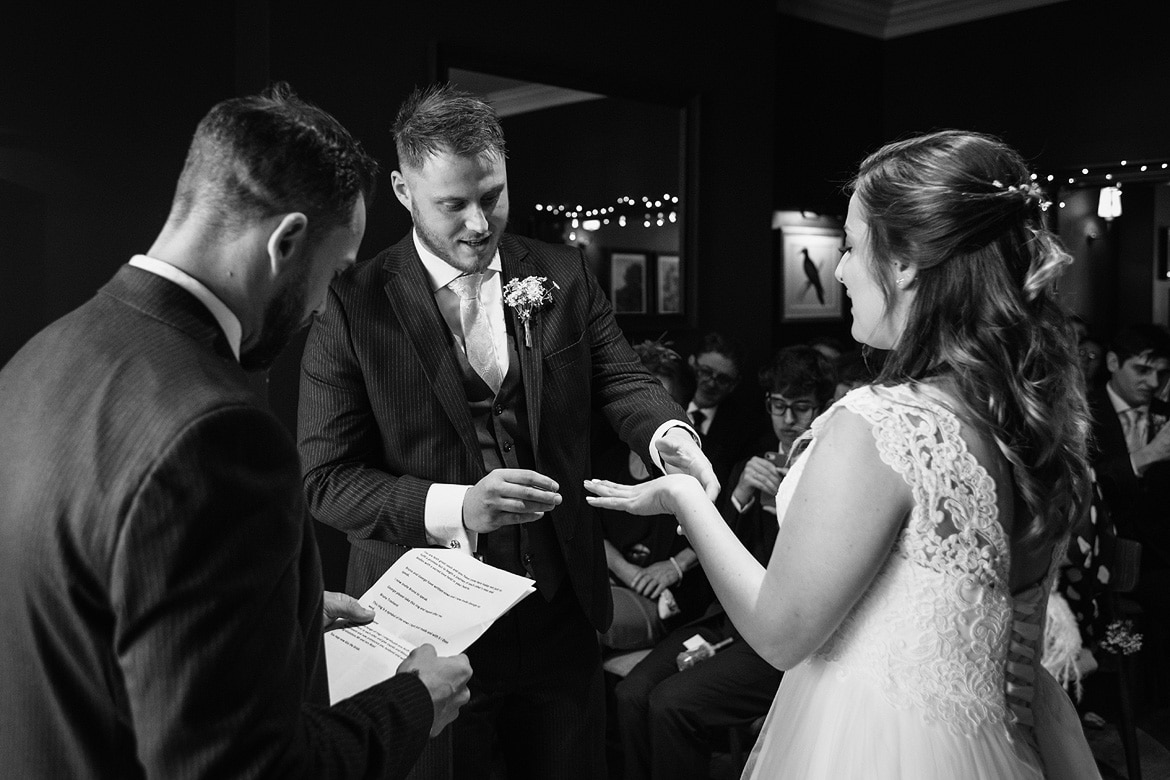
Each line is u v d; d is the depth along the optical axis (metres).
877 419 1.36
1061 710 1.60
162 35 3.56
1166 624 4.16
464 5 4.19
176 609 0.93
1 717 1.02
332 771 1.06
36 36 3.30
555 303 2.14
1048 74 6.37
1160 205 8.62
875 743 1.39
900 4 6.83
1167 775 3.65
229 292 1.10
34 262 3.34
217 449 0.97
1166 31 5.91
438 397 2.02
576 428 2.13
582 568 2.11
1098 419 4.43
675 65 5.07
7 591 1.00
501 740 2.21
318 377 2.07
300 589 1.14
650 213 4.99
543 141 4.51
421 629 1.59
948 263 1.39
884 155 1.46
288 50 3.70
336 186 1.13
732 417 4.32
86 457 0.97
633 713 3.19
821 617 1.35
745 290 5.52
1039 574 1.50
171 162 3.61
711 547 1.53
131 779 1.02
